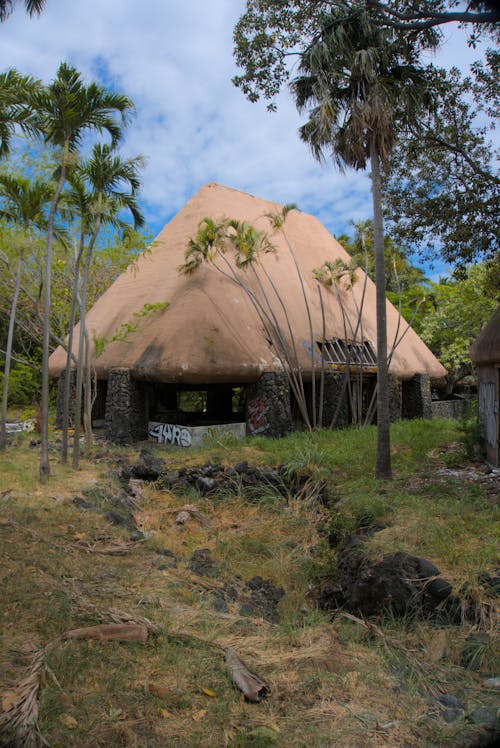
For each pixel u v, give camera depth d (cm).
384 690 437
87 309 2303
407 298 3134
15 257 1403
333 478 1152
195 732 352
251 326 1761
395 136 1209
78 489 972
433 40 1114
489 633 514
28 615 482
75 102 972
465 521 783
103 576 623
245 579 787
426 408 2345
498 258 1376
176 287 1784
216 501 1136
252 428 1706
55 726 337
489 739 380
